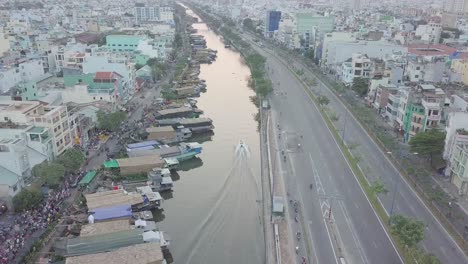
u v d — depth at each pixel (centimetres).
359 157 13275
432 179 12238
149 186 11619
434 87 15588
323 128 16912
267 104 19462
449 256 8744
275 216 10331
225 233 10256
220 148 15550
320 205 10844
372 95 19762
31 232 9231
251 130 17512
